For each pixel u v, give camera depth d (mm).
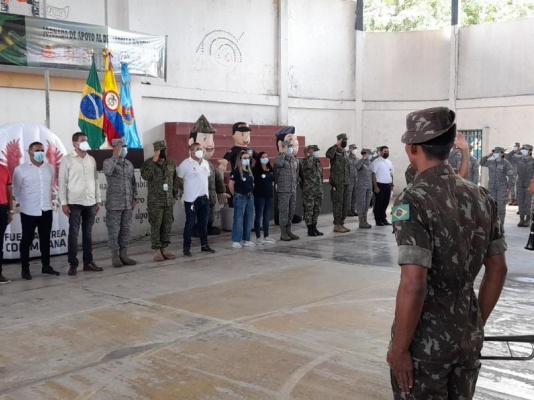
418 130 2025
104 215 9836
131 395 3611
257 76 14602
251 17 14289
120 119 9812
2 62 8680
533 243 8672
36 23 9039
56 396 3619
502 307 5586
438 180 2000
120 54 10320
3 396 3629
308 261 7992
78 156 7340
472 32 16344
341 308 5570
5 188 6785
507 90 15844
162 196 7996
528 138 15562
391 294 6105
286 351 4367
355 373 3912
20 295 6223
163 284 6676
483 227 2020
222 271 7379
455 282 1948
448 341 1918
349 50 16891
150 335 4793
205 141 11516
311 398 3520
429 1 19969
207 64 13352
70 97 10305
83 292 6328
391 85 17250
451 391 2008
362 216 11242
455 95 16719
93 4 10984
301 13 15609
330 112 16609
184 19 12750
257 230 9594
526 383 3738
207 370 4004
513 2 19016
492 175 11531
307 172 10250
